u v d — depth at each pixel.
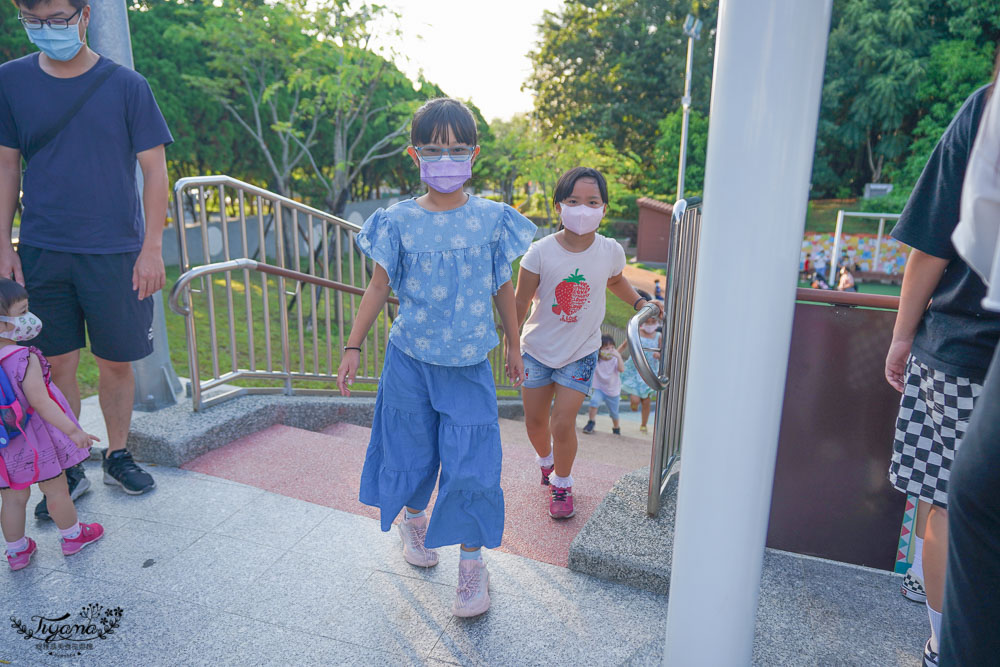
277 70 15.73
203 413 3.67
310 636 2.13
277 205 4.27
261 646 2.08
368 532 2.77
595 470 3.93
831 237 21.06
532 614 2.26
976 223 1.00
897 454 1.93
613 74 32.59
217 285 13.48
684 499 1.54
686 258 2.87
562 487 2.96
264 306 4.27
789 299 1.39
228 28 13.98
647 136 32.44
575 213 2.74
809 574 2.50
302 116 16.61
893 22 23.72
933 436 1.85
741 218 1.35
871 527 2.56
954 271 1.78
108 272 2.78
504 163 21.50
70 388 2.98
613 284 3.12
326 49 14.14
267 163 19.73
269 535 2.72
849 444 2.55
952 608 0.99
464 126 2.02
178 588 2.36
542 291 2.90
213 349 3.90
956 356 1.74
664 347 2.60
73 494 2.92
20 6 2.47
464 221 2.12
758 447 1.45
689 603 1.57
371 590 2.38
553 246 2.88
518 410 7.98
